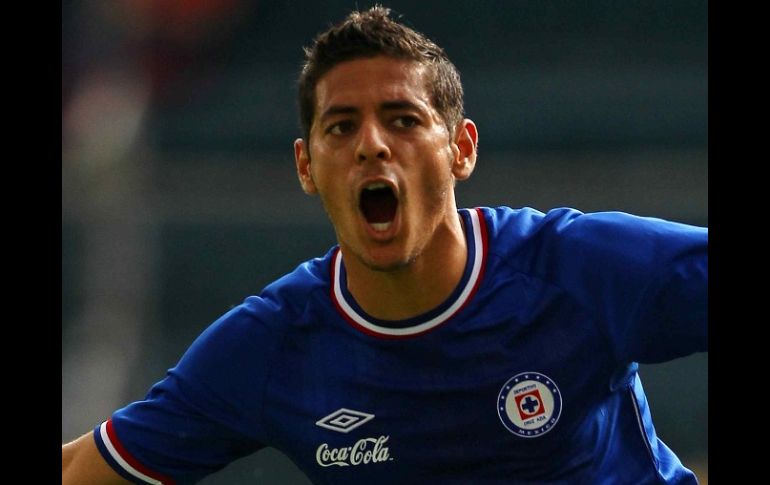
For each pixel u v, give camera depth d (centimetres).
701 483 3762
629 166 4997
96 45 5097
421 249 1230
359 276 1278
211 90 5312
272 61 5722
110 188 4700
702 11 5728
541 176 4981
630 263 1231
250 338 1334
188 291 4572
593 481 1295
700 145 5156
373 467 1309
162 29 5219
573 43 5775
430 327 1271
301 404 1320
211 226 4650
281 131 5291
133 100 5119
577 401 1263
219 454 1388
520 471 1284
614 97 5256
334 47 1220
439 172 1224
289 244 4631
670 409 3950
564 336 1259
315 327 1318
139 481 1388
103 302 4462
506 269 1285
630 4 5747
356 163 1201
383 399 1294
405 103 1201
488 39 5797
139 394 4331
